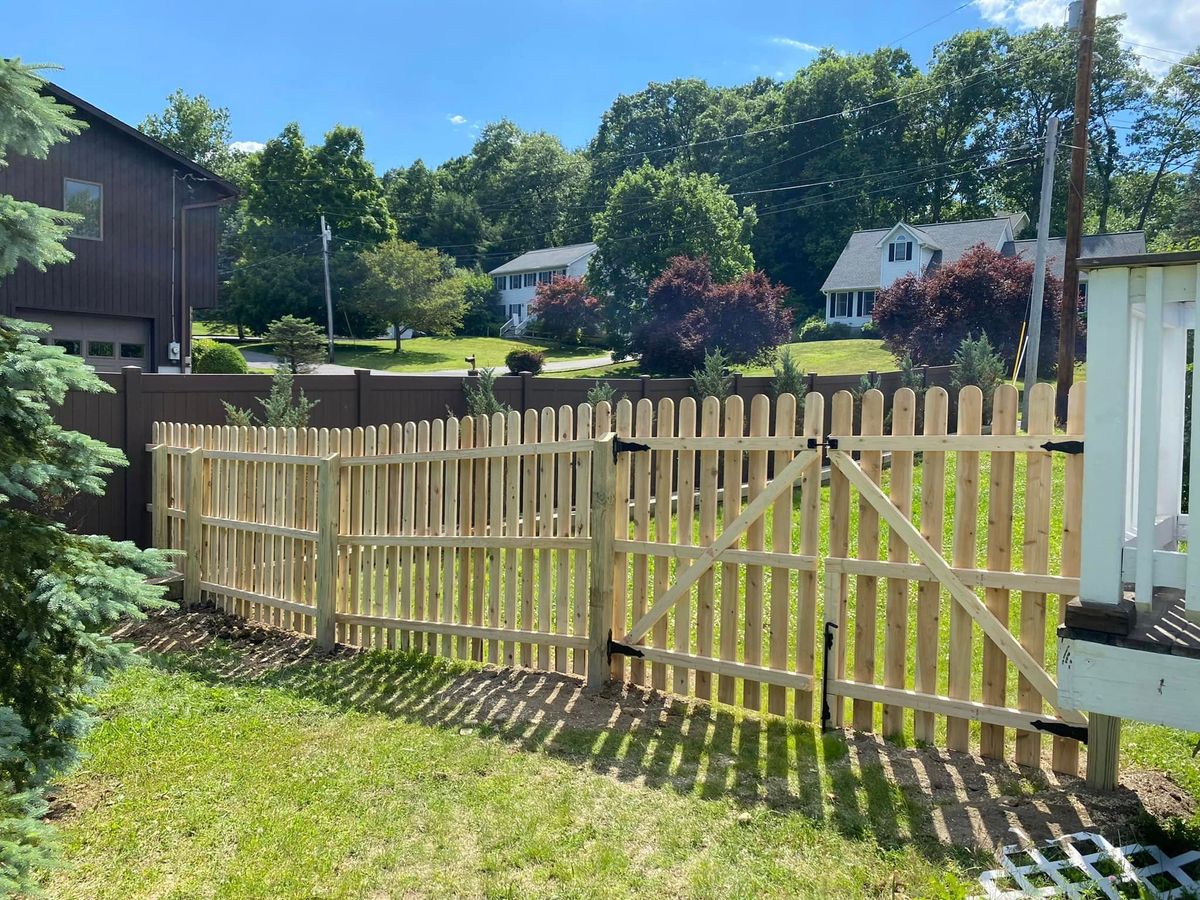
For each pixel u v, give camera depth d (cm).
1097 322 261
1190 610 242
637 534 483
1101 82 5284
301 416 898
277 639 647
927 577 387
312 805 356
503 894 285
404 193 7388
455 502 565
